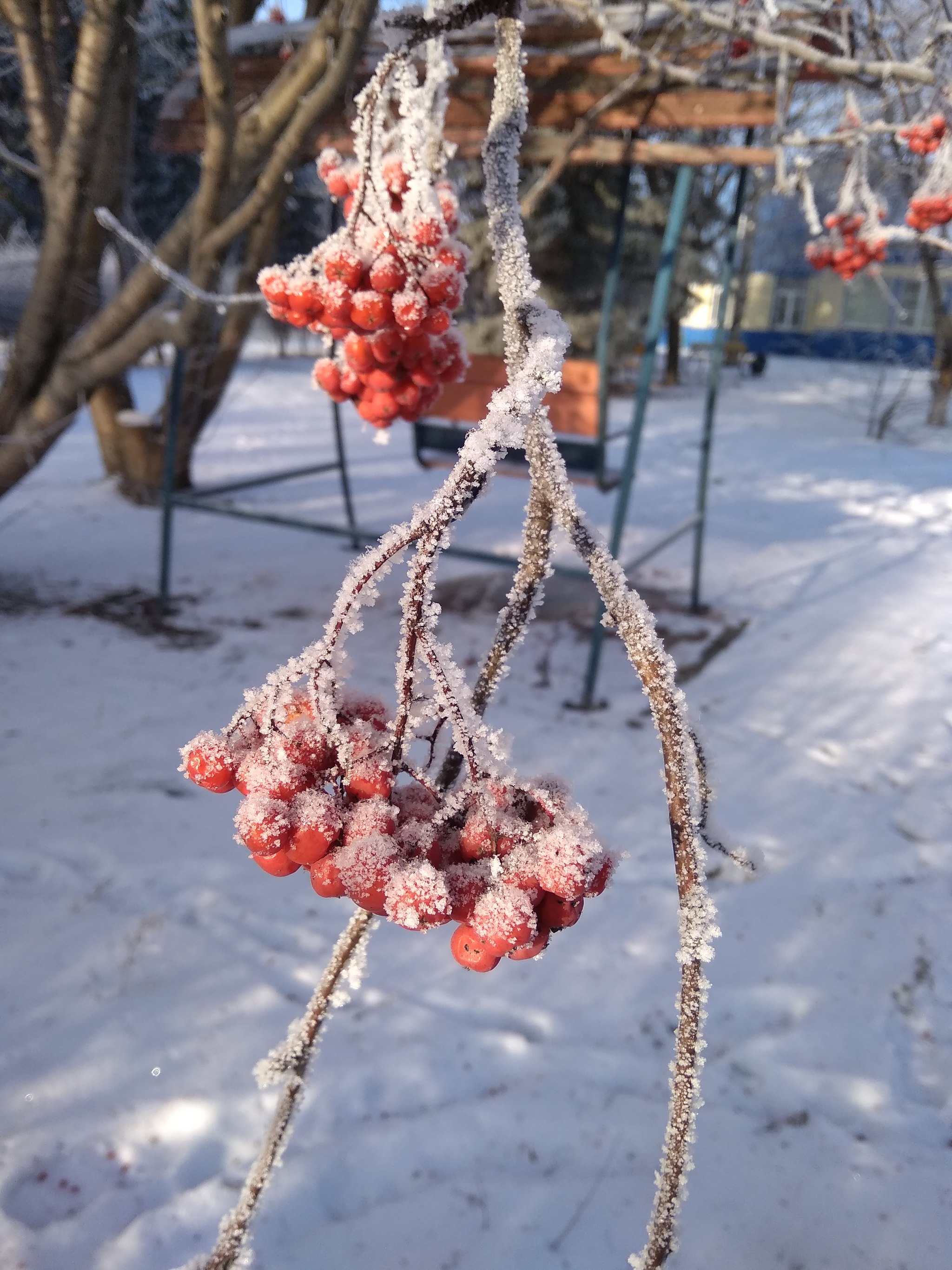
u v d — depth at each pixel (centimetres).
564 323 75
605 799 310
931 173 409
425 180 124
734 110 325
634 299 678
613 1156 179
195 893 247
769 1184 175
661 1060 202
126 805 286
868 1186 175
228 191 345
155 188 1002
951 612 520
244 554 575
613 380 977
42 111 390
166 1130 178
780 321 2739
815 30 327
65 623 441
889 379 1944
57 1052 194
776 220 2352
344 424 1097
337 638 71
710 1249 161
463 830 74
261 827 71
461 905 71
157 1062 193
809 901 262
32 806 281
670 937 243
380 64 107
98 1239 158
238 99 396
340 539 621
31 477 728
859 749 358
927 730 376
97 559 549
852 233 466
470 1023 210
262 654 420
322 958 228
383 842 70
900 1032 214
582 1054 202
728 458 1006
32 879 250
